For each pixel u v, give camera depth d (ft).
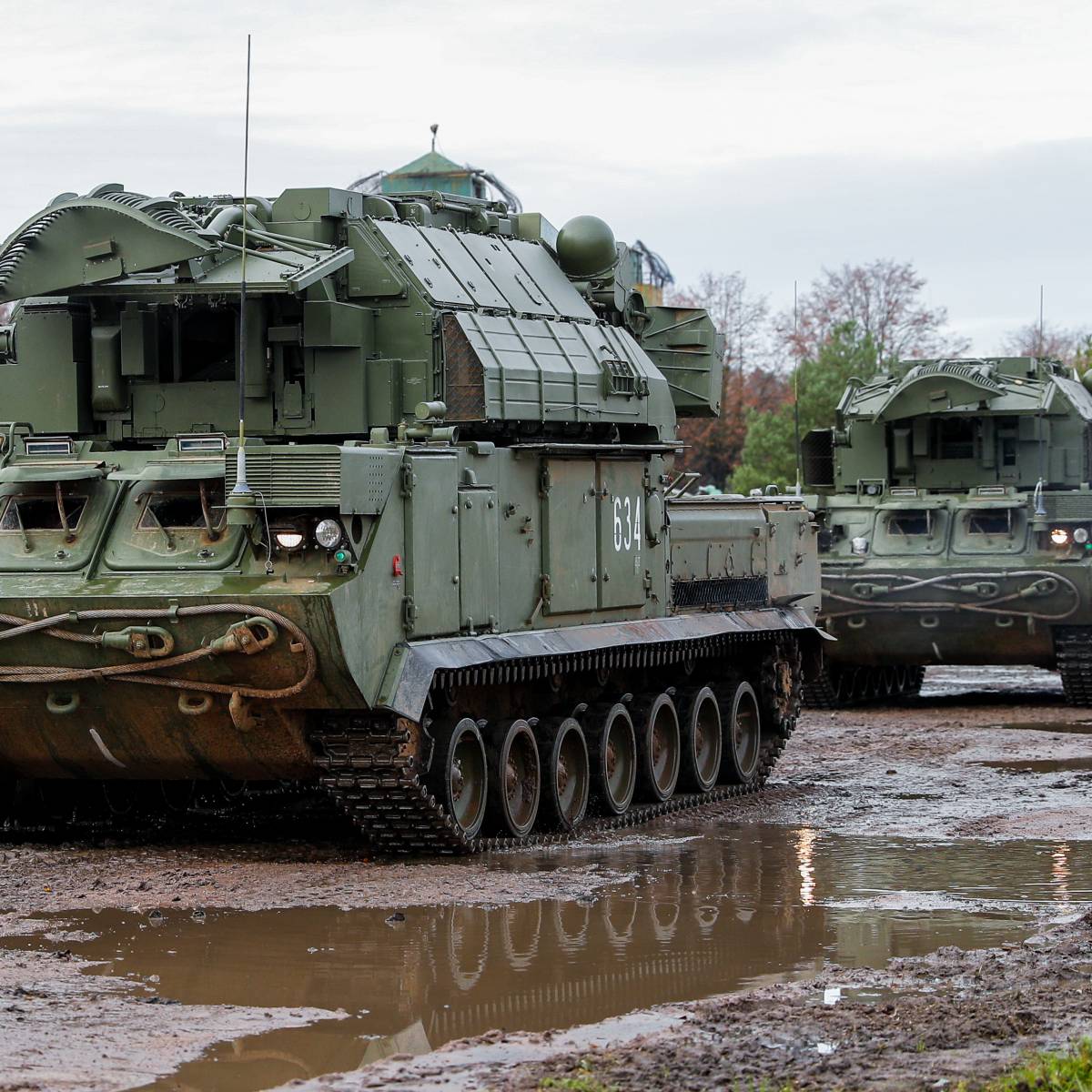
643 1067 70.64
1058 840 129.49
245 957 91.61
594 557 142.41
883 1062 70.44
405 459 115.85
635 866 118.83
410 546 116.06
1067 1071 66.69
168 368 134.31
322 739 114.32
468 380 130.62
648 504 151.43
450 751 119.96
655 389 153.99
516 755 130.31
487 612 126.72
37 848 123.03
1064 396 241.96
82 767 121.90
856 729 207.82
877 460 246.27
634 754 145.18
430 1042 77.00
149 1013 80.69
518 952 93.25
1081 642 222.89
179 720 114.73
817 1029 76.02
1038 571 218.79
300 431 131.03
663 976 88.58
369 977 87.86
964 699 247.70
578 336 146.61
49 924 98.73
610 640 137.90
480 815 124.16
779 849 126.52
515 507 131.44
